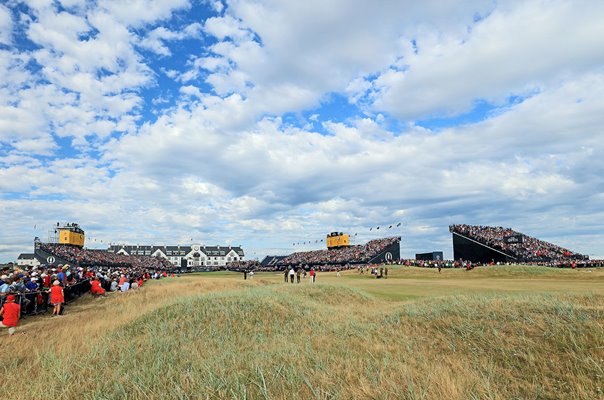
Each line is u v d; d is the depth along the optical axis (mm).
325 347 9547
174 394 6391
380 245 101812
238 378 6980
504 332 10180
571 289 27453
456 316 12211
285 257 147500
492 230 80938
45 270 26469
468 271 56250
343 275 69562
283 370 7453
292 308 15508
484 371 7914
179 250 167875
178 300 17062
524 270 51812
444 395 6238
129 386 7020
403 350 9562
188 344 10328
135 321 13805
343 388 6453
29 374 8273
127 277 39844
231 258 171625
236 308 14797
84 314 18438
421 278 55000
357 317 14773
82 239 119812
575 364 7684
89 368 8242
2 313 13664
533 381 7172
